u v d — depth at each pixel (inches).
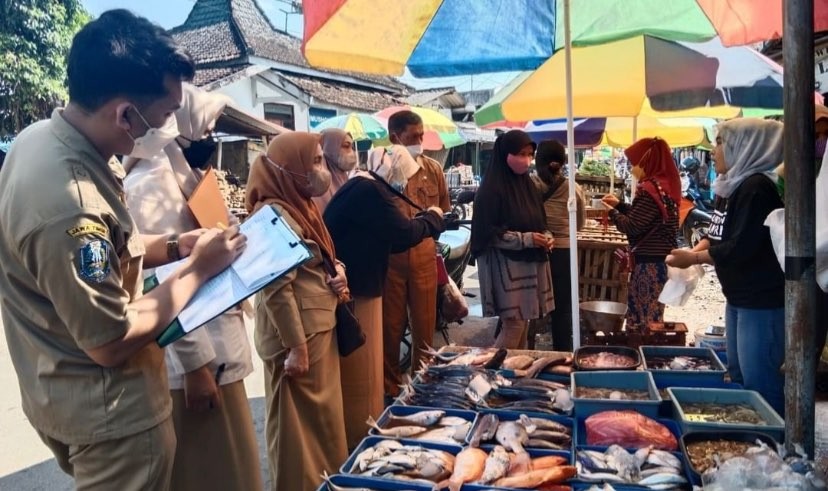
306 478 98.3
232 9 622.8
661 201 164.6
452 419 94.4
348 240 119.7
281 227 63.0
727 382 105.9
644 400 91.4
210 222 81.7
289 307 92.1
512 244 154.9
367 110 617.3
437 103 800.3
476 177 838.5
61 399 54.7
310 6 100.0
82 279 49.3
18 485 124.7
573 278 129.3
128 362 56.1
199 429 80.5
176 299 56.2
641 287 168.1
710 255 103.3
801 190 63.3
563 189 187.0
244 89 517.0
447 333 225.5
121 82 51.4
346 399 122.0
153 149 77.1
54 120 53.9
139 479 56.8
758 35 103.4
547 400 98.7
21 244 49.5
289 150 97.4
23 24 477.4
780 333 100.0
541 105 164.4
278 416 98.8
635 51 158.9
